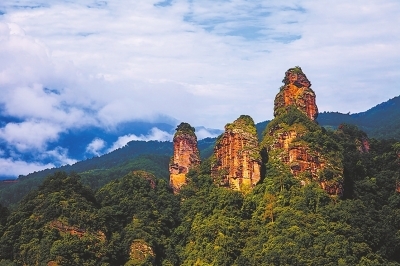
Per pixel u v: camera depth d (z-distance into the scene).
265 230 154.62
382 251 149.62
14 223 157.38
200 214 168.25
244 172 171.62
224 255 149.00
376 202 173.50
